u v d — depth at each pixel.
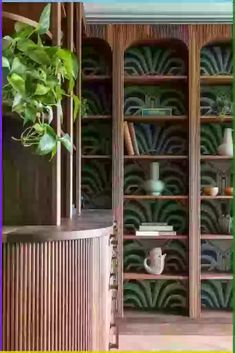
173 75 4.25
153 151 4.37
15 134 1.96
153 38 4.10
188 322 4.02
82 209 4.04
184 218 4.33
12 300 1.54
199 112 4.09
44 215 1.96
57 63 1.69
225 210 4.35
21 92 1.59
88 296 1.68
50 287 1.58
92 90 4.35
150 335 3.88
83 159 4.32
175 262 4.34
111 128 4.25
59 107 1.91
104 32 4.09
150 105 4.38
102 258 1.79
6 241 1.54
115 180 4.07
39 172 1.98
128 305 4.33
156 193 4.19
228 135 4.25
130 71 4.35
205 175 4.36
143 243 4.36
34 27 1.75
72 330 1.62
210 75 4.18
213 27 4.09
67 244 1.61
